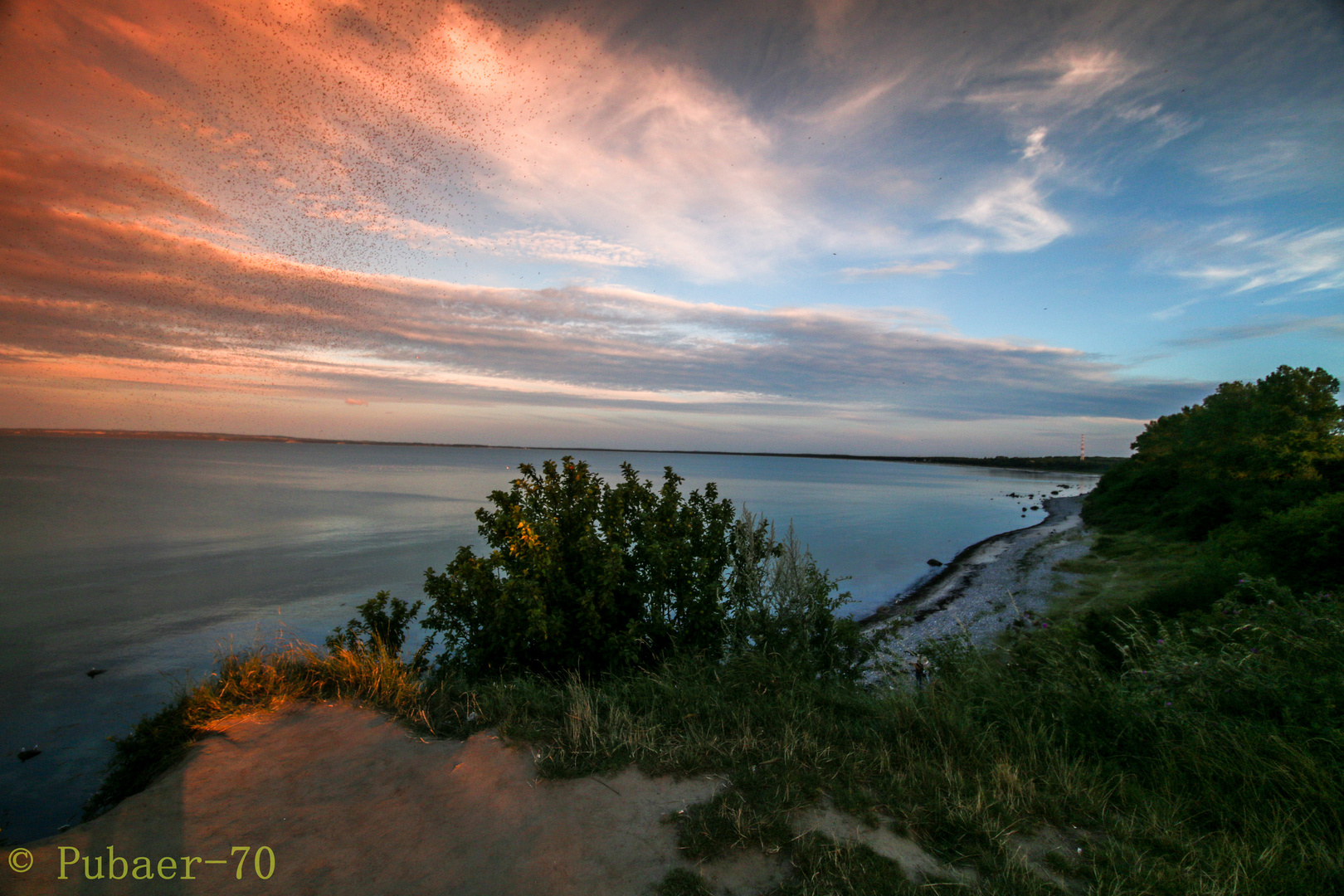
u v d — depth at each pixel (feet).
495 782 11.55
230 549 100.68
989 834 9.84
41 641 50.96
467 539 112.47
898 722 14.03
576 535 21.08
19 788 26.78
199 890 8.76
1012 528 158.10
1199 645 20.36
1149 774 12.69
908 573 94.12
